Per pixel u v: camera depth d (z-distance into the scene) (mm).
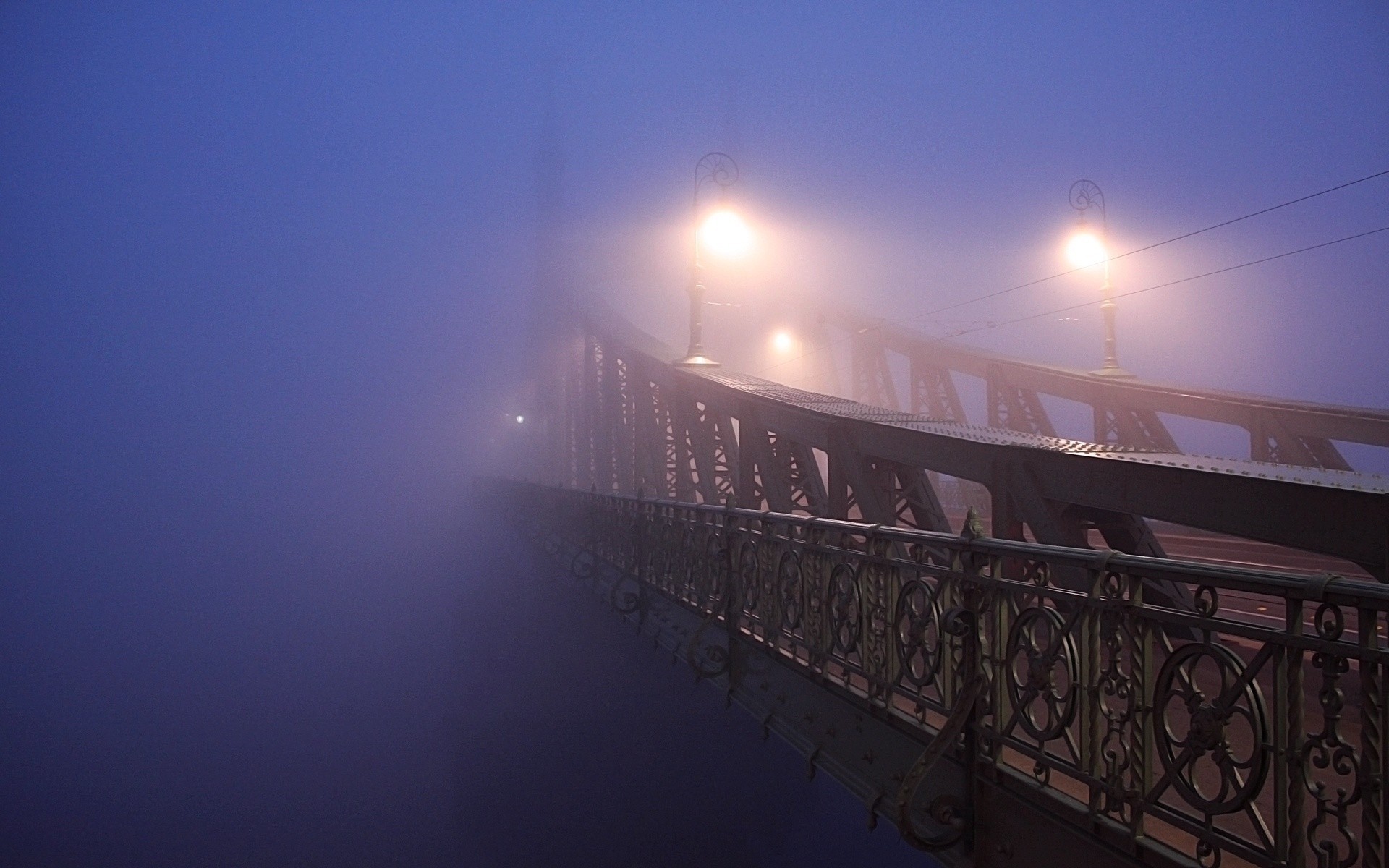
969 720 3520
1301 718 2209
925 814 3707
